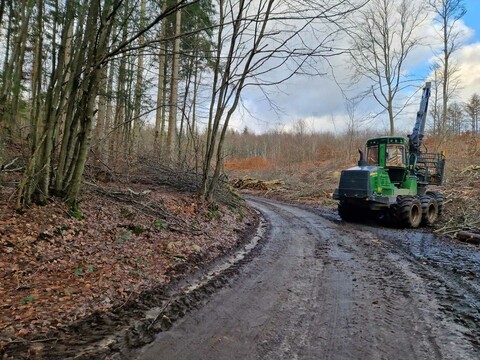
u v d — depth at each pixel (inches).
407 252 282.5
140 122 575.5
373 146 479.2
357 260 256.2
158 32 391.5
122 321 140.2
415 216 422.6
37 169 229.9
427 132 1197.1
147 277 189.6
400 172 457.7
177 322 145.2
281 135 2202.3
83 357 113.1
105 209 275.4
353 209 464.8
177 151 548.1
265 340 132.6
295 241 326.0
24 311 136.2
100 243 222.1
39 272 172.9
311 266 238.8
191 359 117.5
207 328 141.2
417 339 135.4
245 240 322.3
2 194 237.5
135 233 254.8
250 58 347.9
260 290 188.7
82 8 218.2
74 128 248.7
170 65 636.1
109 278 178.7
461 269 231.1
